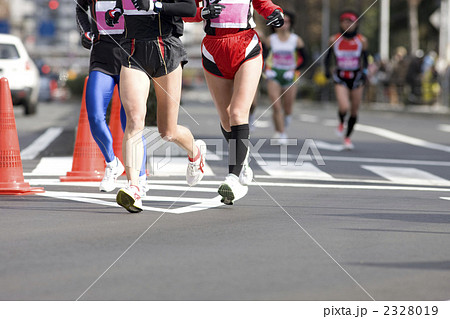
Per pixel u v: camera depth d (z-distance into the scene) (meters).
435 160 30.94
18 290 10.87
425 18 141.62
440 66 84.25
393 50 146.25
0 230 14.83
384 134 44.94
